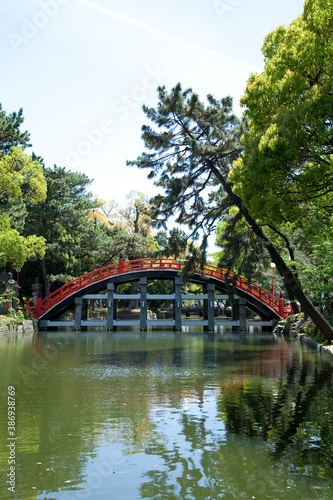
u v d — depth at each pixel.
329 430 7.16
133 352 19.20
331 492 5.04
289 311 37.00
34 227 40.34
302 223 18.73
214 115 22.19
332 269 18.38
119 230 52.62
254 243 21.78
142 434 7.02
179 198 23.69
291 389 10.53
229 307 62.81
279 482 5.29
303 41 12.64
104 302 62.44
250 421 7.71
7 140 33.00
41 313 35.00
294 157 12.69
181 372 13.39
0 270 40.75
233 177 16.77
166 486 5.20
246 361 15.95
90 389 10.70
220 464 5.79
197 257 24.50
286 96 13.29
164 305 69.75
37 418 7.99
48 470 5.64
